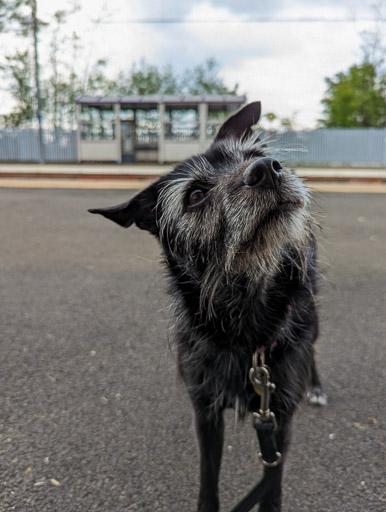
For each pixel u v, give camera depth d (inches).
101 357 113.6
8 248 214.7
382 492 71.4
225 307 70.5
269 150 90.0
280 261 69.4
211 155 84.8
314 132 709.3
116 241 231.1
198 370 72.7
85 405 94.2
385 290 157.5
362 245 218.7
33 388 99.6
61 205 338.3
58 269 183.3
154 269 171.6
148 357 113.8
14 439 83.3
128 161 688.4
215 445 72.4
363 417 90.8
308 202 72.7
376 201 363.6
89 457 79.5
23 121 1127.0
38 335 124.8
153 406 94.3
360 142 711.1
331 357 113.0
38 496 70.8
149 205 83.7
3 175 560.7
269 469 63.6
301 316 72.8
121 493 72.1
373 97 1131.9
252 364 69.6
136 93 1298.0
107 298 151.9
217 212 72.3
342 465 77.6
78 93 1156.5
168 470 77.2
